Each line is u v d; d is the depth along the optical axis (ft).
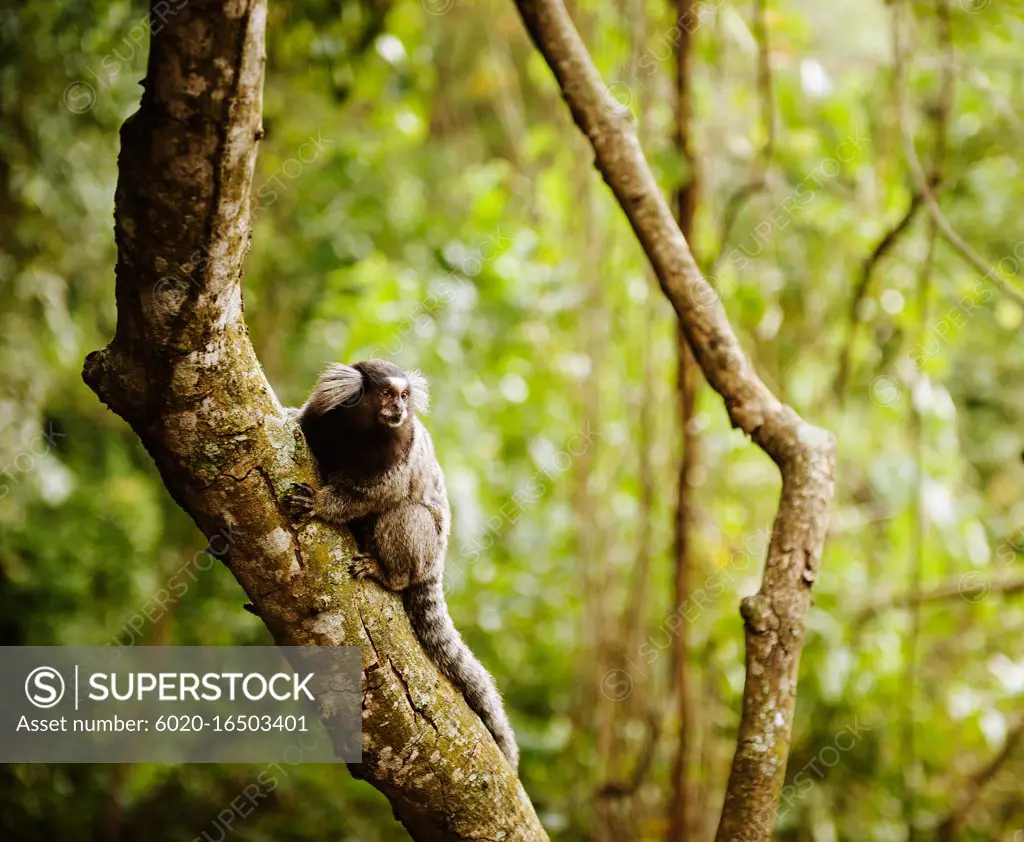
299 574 10.87
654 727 23.49
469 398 26.81
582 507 25.85
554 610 29.96
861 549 27.40
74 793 27.96
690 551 22.24
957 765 27.48
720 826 12.36
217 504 10.48
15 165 23.88
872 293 25.66
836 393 25.48
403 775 11.40
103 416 31.53
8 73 22.82
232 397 10.34
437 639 13.82
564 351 27.89
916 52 23.20
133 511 29.68
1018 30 25.26
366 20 22.34
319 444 14.19
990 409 31.89
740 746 12.48
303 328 31.14
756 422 13.71
